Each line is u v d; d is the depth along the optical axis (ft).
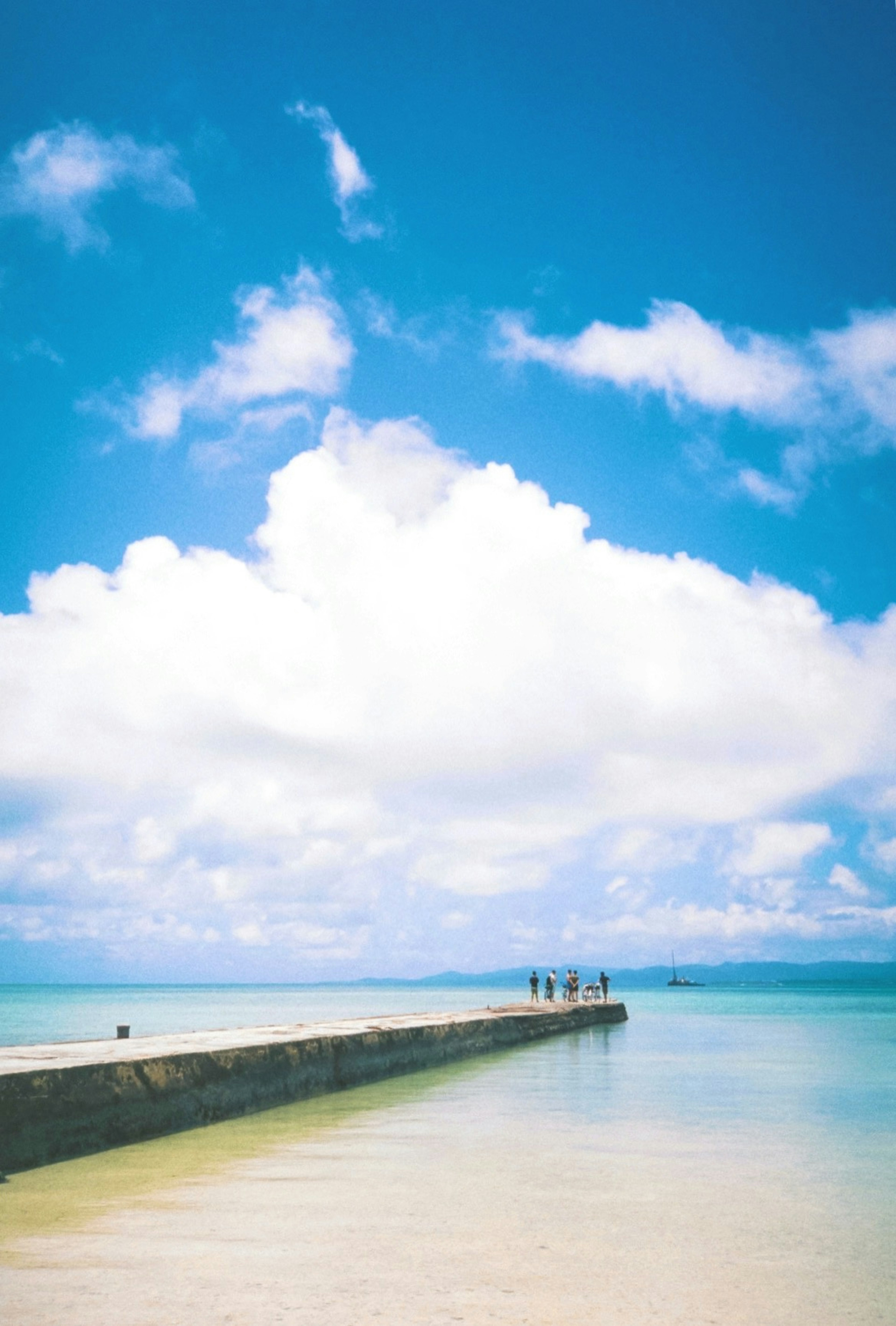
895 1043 94.99
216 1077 41.32
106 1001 392.27
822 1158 30.73
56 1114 31.09
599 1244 20.47
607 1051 84.74
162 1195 25.36
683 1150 32.24
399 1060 63.36
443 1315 15.98
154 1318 15.75
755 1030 122.21
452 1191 25.72
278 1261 19.12
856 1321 15.80
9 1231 21.54
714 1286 17.63
